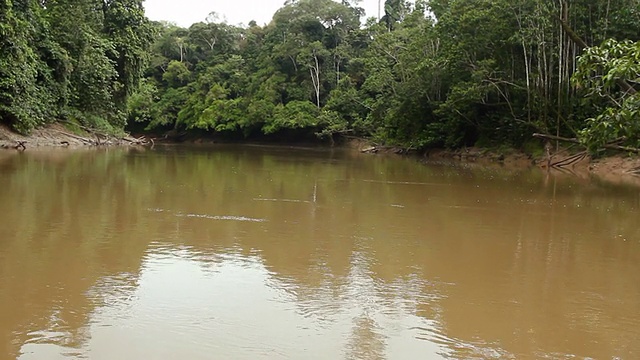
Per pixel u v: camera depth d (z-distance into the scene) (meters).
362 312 5.09
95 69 33.16
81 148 30.06
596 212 11.62
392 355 4.18
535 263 7.11
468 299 5.55
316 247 7.65
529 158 28.30
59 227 8.23
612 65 7.65
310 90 52.72
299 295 5.52
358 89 51.56
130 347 4.16
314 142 51.94
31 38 27.11
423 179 18.47
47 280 5.69
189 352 4.11
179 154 30.59
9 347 4.09
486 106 32.78
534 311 5.27
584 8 25.25
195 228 8.66
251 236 8.23
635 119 7.67
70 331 4.42
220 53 63.81
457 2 30.41
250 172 19.52
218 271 6.28
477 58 30.30
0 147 24.80
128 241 7.55
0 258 6.42
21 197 10.86
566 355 4.29
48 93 29.23
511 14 27.58
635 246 8.27
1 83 24.69
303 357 4.09
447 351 4.29
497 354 4.27
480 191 15.08
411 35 40.81
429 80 34.84
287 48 53.38
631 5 24.11
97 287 5.54
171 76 61.34
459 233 9.00
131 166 19.78
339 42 54.72
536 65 29.02
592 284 6.22
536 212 11.46
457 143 34.88
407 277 6.29
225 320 4.77
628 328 4.89
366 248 7.68
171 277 5.97
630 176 21.12
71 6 31.69
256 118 52.62
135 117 58.16
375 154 38.91
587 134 8.33
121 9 35.72
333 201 12.31
